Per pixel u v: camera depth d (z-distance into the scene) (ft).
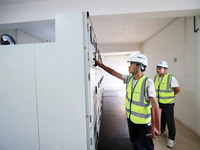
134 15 5.37
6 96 3.11
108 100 14.65
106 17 5.49
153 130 2.89
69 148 2.99
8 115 3.14
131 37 12.38
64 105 2.95
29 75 3.02
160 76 5.95
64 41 2.88
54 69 2.94
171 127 5.31
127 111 3.85
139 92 3.31
